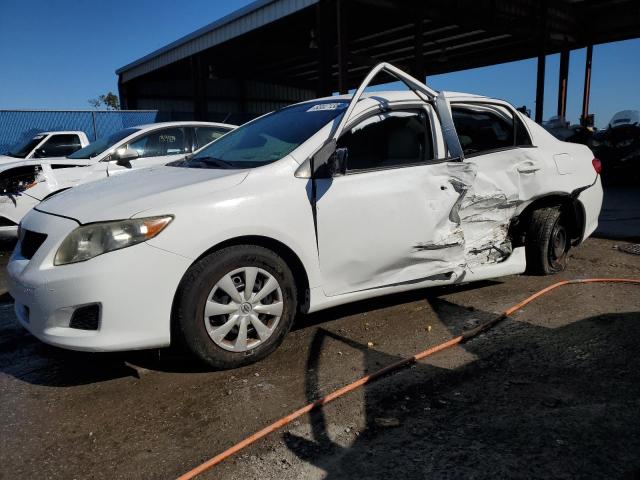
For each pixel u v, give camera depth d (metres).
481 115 4.07
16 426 2.54
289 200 3.07
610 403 2.51
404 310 3.91
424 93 3.74
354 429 2.40
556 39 17.67
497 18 14.43
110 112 17.00
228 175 3.08
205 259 2.87
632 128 11.71
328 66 11.73
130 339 2.72
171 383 2.91
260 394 2.75
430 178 3.54
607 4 16.50
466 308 3.90
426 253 3.56
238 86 25.09
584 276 4.61
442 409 2.54
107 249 2.68
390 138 3.55
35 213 3.19
